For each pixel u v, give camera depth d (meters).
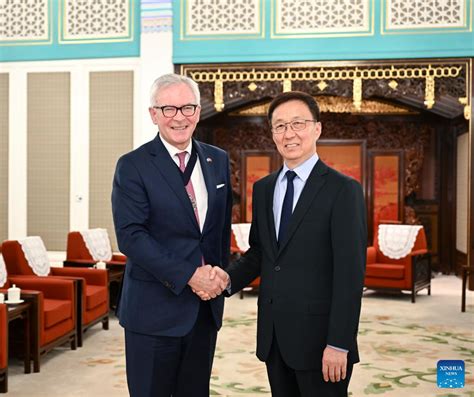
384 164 10.30
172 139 2.44
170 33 7.95
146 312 2.45
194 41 7.95
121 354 4.92
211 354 2.62
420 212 10.36
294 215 2.31
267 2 7.84
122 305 2.56
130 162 2.45
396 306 7.16
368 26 7.71
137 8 8.06
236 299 7.60
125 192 2.42
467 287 8.74
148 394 2.47
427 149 10.32
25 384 4.10
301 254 2.29
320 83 7.88
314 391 2.30
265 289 2.38
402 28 7.66
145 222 2.43
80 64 8.19
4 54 8.33
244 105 10.14
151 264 2.34
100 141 8.17
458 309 6.97
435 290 8.45
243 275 2.56
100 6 8.13
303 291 2.29
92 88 8.18
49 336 4.62
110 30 8.12
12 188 8.38
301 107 2.33
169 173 2.44
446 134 10.20
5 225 8.40
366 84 7.85
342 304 2.20
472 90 7.63
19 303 4.32
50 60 8.25
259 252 2.59
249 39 7.88
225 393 3.93
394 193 10.27
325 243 2.29
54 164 8.29
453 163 10.12
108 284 6.09
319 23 7.79
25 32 8.30
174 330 2.44
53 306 4.75
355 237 2.23
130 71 8.10
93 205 8.21
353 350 2.29
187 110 2.41
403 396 3.88
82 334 5.21
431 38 7.62
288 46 7.83
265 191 2.47
